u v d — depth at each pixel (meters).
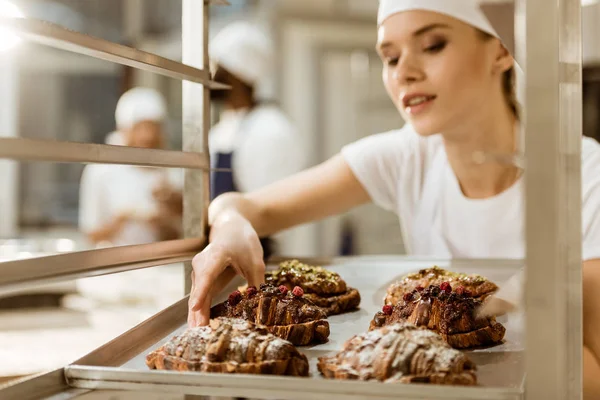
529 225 0.83
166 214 3.73
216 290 1.53
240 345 1.00
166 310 1.29
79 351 1.81
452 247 2.16
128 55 1.08
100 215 4.09
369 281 1.90
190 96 1.47
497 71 1.88
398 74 1.83
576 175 0.90
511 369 1.10
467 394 0.81
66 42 0.95
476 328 1.28
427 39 1.77
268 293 1.35
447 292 1.35
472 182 2.08
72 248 2.85
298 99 5.23
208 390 0.88
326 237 5.30
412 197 2.22
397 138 2.27
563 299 0.84
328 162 2.26
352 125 5.29
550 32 0.81
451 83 1.78
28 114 5.06
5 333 2.07
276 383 0.86
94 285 2.62
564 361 0.84
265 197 2.06
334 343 1.32
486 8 1.35
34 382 0.90
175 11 5.04
